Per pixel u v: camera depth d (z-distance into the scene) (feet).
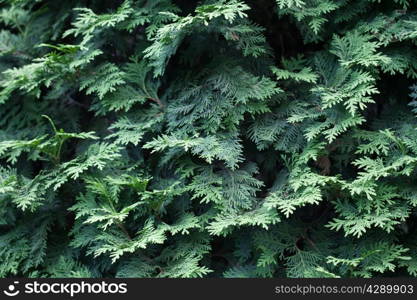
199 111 6.68
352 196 6.19
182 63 7.28
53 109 7.81
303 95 6.94
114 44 7.47
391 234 6.46
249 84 6.58
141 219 6.91
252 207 6.62
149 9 6.97
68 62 6.98
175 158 6.82
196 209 7.04
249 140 7.22
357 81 6.21
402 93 7.18
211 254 7.17
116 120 7.72
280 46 7.45
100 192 6.53
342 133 6.68
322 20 6.55
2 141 7.38
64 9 7.84
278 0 6.27
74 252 7.19
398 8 6.81
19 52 8.00
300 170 6.37
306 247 6.78
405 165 6.29
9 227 7.37
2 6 8.87
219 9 6.00
